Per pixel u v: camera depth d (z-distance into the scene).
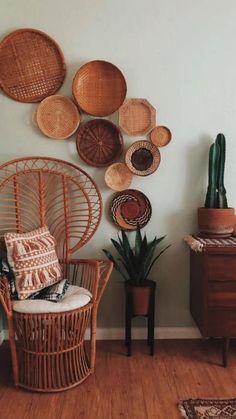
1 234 2.57
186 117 2.61
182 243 2.67
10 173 2.59
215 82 2.59
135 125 2.58
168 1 2.53
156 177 2.64
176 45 2.56
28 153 2.59
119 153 2.58
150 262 2.54
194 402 1.94
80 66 2.56
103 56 2.55
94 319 2.19
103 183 2.62
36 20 2.51
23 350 2.06
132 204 2.64
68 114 2.55
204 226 2.47
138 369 2.28
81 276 2.53
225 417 1.82
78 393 2.04
